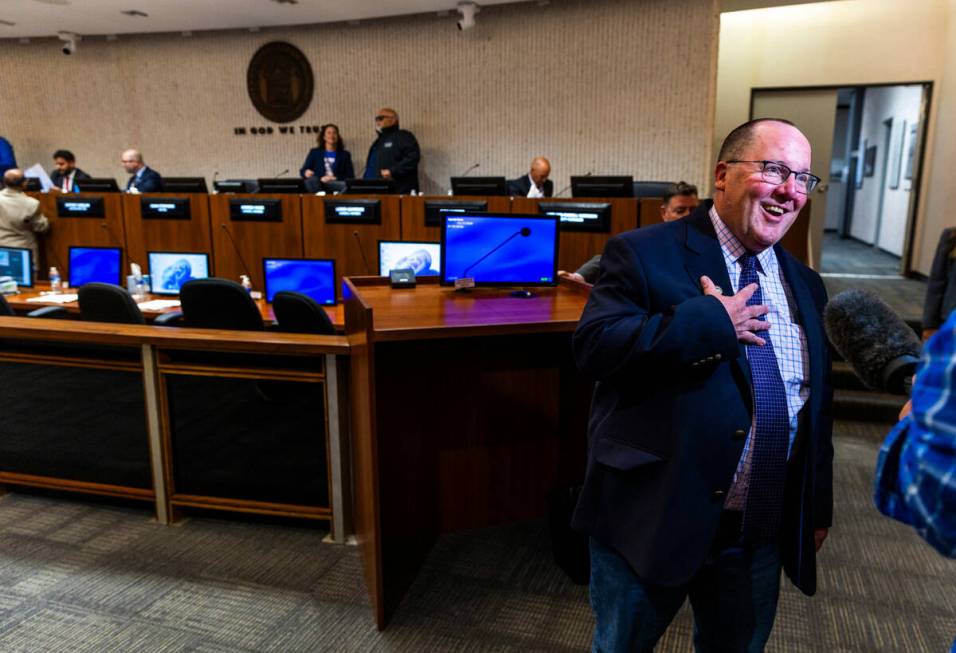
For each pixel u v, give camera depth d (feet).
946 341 2.00
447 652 6.35
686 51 21.38
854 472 10.88
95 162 28.55
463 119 24.38
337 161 24.06
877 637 6.74
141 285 15.23
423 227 14.67
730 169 3.84
